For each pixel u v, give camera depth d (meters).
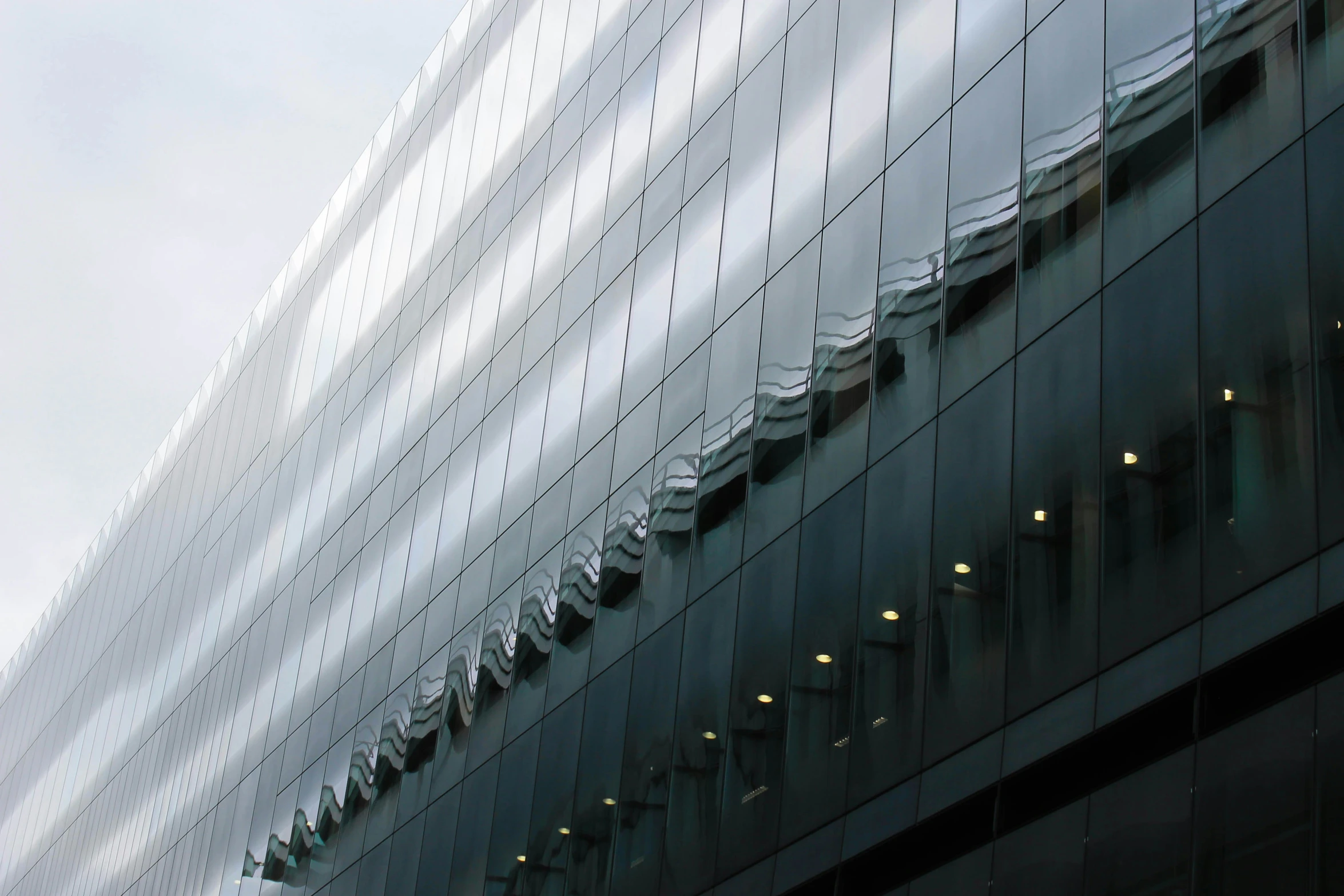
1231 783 13.74
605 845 24.75
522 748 29.03
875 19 24.27
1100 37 18.55
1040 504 17.27
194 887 47.97
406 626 37.38
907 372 20.58
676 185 30.16
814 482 22.05
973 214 20.14
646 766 24.20
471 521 35.31
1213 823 13.78
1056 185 18.59
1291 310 14.56
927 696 18.22
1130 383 16.41
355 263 52.50
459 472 37.16
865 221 22.81
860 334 22.02
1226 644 14.18
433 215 46.06
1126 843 14.68
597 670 26.98
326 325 53.34
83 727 72.31
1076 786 15.60
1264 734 13.59
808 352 23.33
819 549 21.41
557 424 32.22
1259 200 15.29
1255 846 13.27
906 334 20.84
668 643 24.78
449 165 46.12
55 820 72.56
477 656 32.53
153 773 57.97
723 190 27.97
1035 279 18.47
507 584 32.19
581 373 31.83
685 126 30.59
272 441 55.44
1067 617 16.36
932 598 18.67
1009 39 20.39
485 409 36.88
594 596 28.00
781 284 24.75
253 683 48.66
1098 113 18.19
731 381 25.41
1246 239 15.33
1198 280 15.82
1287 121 15.20
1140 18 17.89
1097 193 17.78
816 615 20.98
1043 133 19.16
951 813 17.22
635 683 25.47
